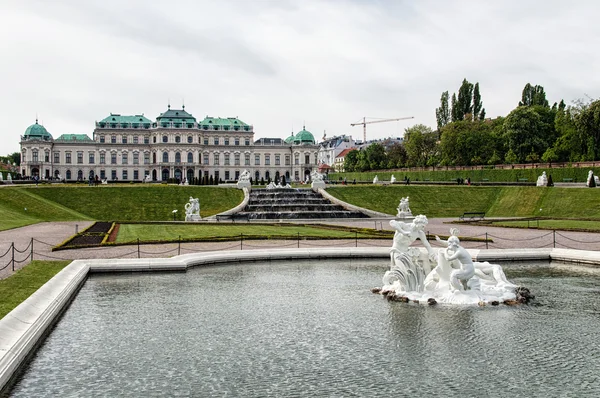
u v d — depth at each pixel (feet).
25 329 60.80
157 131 607.78
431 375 54.60
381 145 647.15
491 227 198.49
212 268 113.70
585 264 118.62
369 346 63.31
